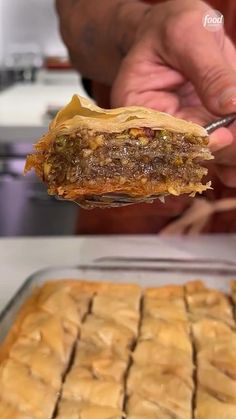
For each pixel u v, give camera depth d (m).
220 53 0.43
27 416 0.37
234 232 0.64
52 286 0.50
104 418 0.37
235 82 0.39
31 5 1.50
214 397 0.39
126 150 0.32
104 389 0.39
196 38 0.43
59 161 0.32
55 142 0.32
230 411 0.37
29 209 1.08
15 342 0.43
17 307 0.47
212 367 0.42
